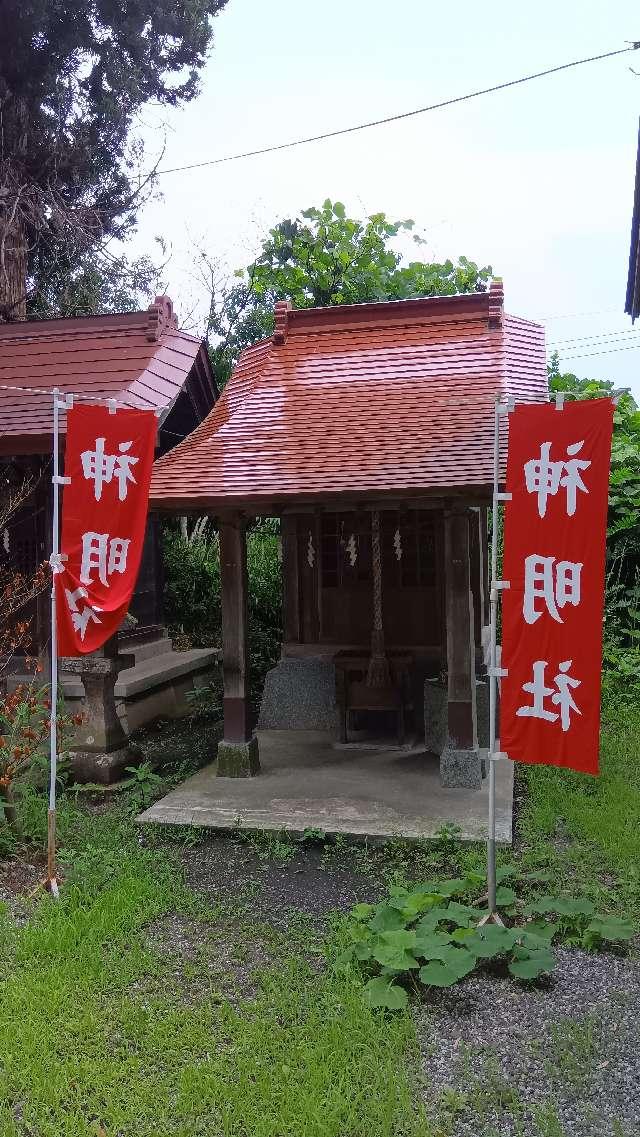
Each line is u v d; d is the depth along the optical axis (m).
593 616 4.49
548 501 4.61
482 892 5.22
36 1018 3.95
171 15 14.14
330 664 9.51
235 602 7.66
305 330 9.02
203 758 8.83
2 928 4.86
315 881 5.64
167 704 10.74
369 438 7.18
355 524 9.31
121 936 4.75
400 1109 3.30
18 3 12.56
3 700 7.06
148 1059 3.67
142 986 4.29
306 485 6.69
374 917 4.75
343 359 8.48
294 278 14.30
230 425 7.86
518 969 4.19
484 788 7.15
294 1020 3.95
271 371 8.61
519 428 4.69
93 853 5.90
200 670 11.66
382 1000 4.00
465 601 7.09
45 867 5.86
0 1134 3.23
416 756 8.20
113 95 14.45
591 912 4.71
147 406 8.80
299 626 9.70
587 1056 3.67
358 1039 3.76
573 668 4.55
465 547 7.04
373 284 14.08
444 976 4.03
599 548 4.47
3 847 6.04
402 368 8.14
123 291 16.70
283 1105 3.33
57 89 13.92
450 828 6.13
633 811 6.48
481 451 6.67
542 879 5.26
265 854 6.06
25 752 6.39
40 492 9.20
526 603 4.67
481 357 8.03
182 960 4.55
